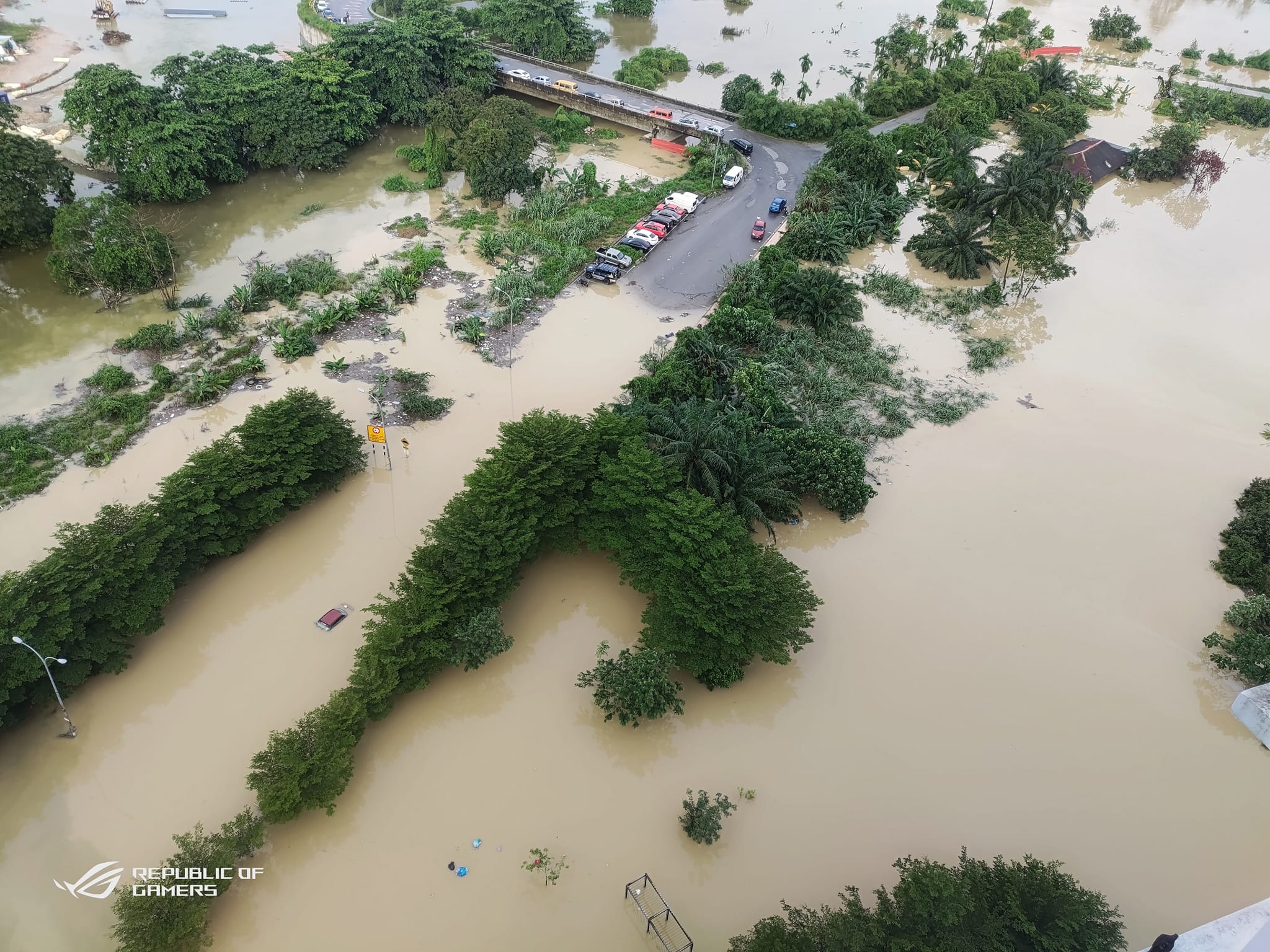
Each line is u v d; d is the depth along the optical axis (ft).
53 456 130.00
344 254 189.98
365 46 240.32
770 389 145.48
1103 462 143.13
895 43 319.68
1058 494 135.85
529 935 80.38
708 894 84.33
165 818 87.51
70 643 94.79
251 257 186.91
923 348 170.09
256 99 212.84
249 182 221.25
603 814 90.48
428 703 100.22
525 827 88.69
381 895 82.48
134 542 101.81
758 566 101.65
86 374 148.46
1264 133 295.28
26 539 115.34
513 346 161.99
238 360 152.56
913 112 286.66
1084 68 344.08
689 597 100.22
